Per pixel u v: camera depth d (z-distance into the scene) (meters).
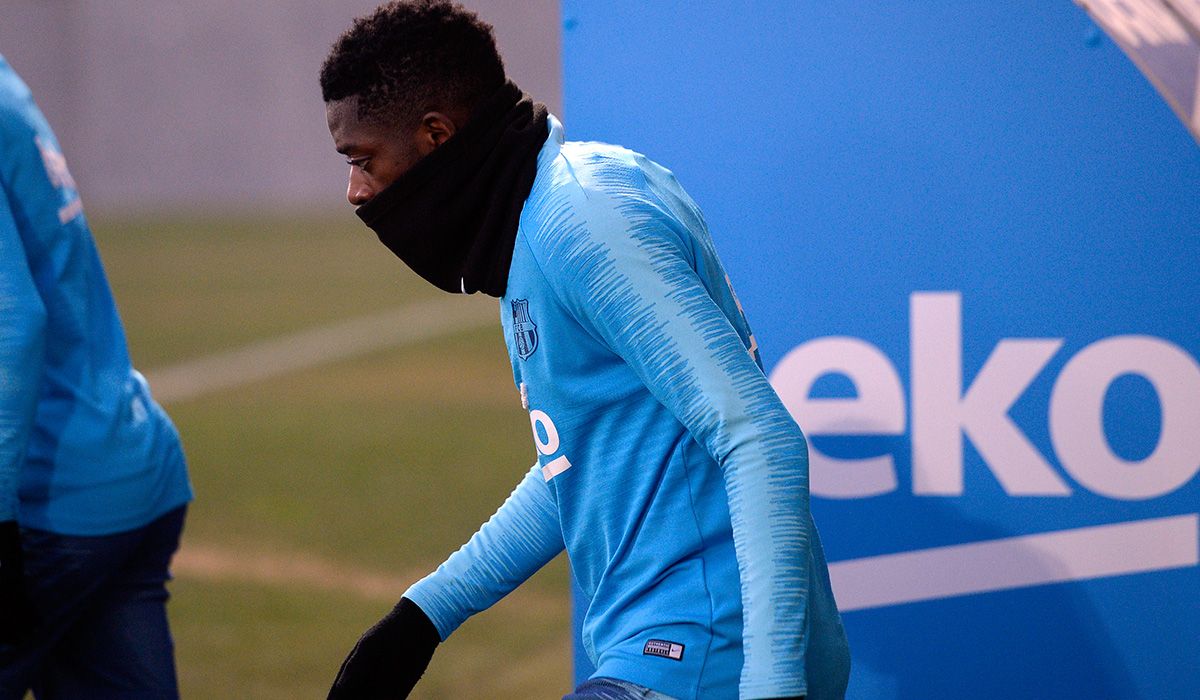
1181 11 6.11
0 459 7.40
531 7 70.19
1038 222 7.68
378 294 47.34
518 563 6.84
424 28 5.60
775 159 8.00
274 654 14.48
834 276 8.00
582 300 5.33
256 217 67.56
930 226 7.83
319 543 19.36
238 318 42.75
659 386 5.25
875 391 8.01
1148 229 7.55
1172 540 7.68
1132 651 7.77
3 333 7.46
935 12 7.70
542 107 5.91
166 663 8.83
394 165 5.74
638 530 5.70
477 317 42.81
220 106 74.38
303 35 73.56
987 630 7.96
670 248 5.30
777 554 5.08
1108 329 7.65
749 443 5.12
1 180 7.89
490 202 5.66
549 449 5.86
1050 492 7.81
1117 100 7.50
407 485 22.86
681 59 8.05
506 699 12.98
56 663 8.76
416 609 6.83
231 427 28.17
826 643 5.77
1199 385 7.56
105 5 73.62
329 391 32.09
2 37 72.69
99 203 73.56
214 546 19.28
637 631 5.62
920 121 7.78
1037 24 7.56
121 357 8.62
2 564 7.48
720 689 5.49
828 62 7.88
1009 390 7.81
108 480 8.20
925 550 8.01
